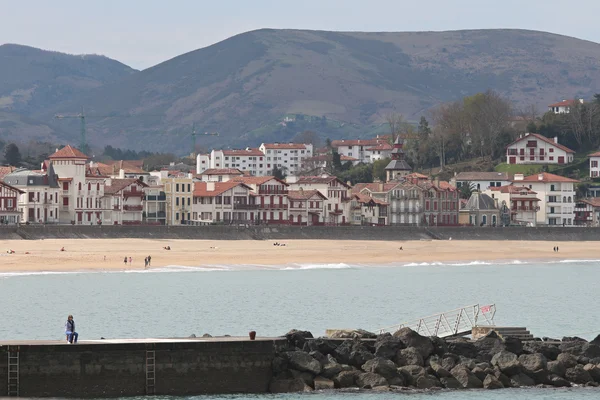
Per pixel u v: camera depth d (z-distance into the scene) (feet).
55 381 333.21
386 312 576.20
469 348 388.57
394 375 368.48
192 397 342.44
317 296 651.25
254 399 346.13
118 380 336.70
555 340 414.41
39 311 555.28
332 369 363.97
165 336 469.98
